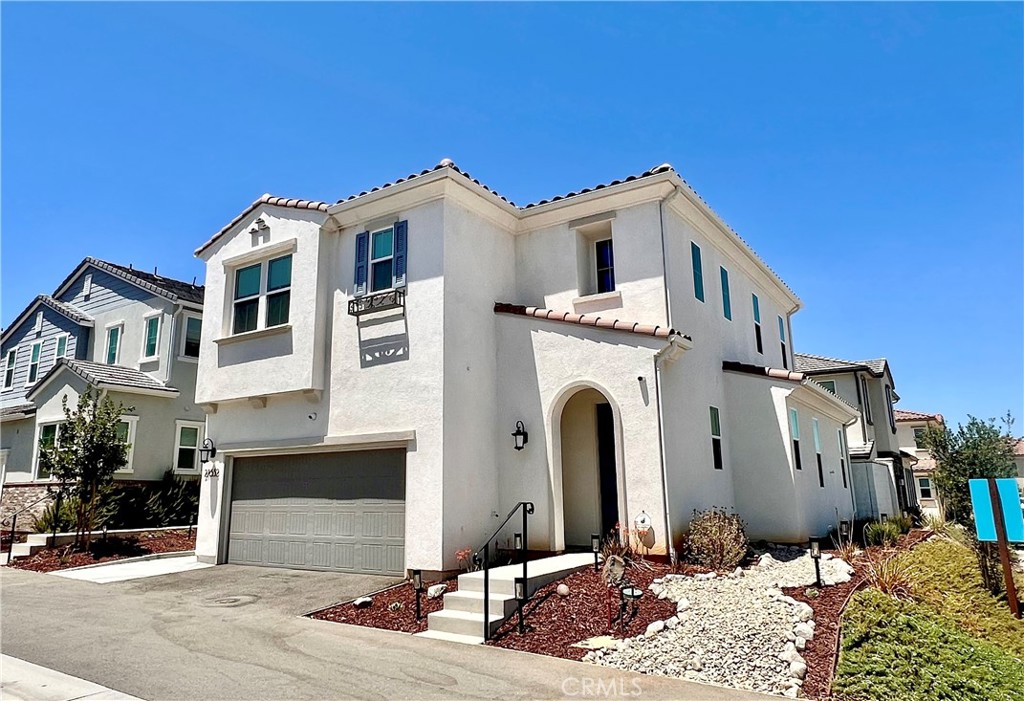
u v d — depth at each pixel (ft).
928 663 22.59
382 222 44.93
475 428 41.73
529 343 43.75
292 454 46.60
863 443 87.76
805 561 38.70
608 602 29.30
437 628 28.68
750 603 28.17
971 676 21.97
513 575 31.71
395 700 19.92
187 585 40.29
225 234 51.93
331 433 43.78
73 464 51.96
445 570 37.22
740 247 55.88
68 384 70.69
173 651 25.54
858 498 71.67
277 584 39.73
